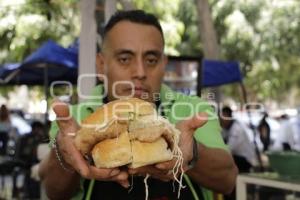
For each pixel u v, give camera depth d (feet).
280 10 65.36
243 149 23.99
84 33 12.07
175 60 19.45
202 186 5.38
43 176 5.30
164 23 40.63
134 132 3.94
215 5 61.11
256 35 64.13
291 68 81.92
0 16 39.24
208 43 34.12
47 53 22.59
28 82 30.27
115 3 12.67
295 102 116.67
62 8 37.83
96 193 5.49
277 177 11.31
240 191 11.87
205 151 4.98
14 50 39.83
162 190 5.45
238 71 27.78
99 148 3.93
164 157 3.89
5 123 40.73
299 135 42.60
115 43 5.34
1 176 33.24
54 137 4.74
